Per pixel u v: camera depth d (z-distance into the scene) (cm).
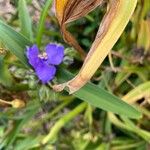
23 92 22
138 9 25
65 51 21
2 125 28
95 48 17
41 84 20
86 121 28
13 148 27
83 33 28
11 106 23
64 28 19
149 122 28
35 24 27
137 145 28
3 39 19
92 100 20
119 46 27
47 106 27
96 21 26
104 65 27
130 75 27
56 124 26
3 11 27
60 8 19
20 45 19
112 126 29
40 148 27
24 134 28
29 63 20
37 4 27
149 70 27
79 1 18
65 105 28
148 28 26
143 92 25
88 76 18
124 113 20
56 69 20
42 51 21
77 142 28
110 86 27
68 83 18
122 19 17
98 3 18
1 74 21
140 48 26
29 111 24
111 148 28
